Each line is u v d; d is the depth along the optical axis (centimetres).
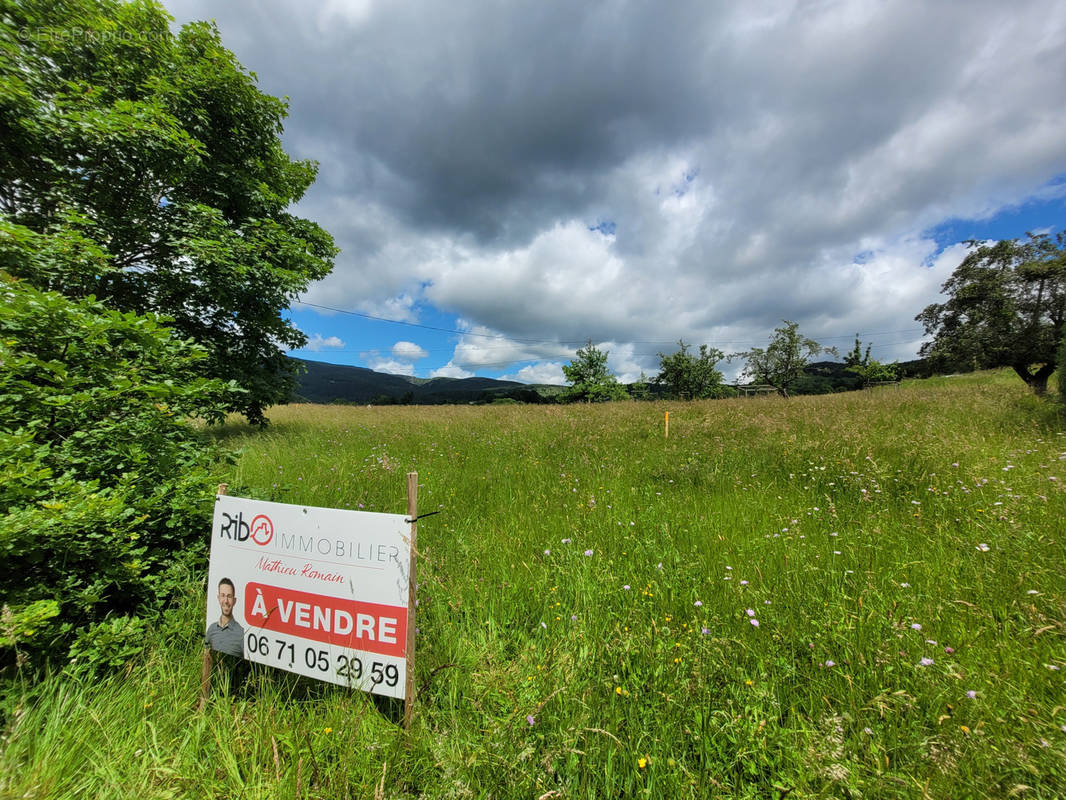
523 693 180
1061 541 287
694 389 5072
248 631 201
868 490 422
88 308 270
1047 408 786
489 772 150
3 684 172
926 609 227
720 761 155
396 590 180
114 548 219
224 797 147
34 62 719
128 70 805
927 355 2328
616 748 156
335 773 154
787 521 361
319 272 1165
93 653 189
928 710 168
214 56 924
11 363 214
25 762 151
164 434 298
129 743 163
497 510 423
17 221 668
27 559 197
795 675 192
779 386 5416
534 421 1145
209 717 179
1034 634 204
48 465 241
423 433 962
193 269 812
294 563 195
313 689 200
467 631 235
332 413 1788
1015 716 162
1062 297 1836
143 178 770
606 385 4222
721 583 268
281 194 1180
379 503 443
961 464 455
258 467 595
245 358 999
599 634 222
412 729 174
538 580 276
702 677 179
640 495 463
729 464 566
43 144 674
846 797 139
